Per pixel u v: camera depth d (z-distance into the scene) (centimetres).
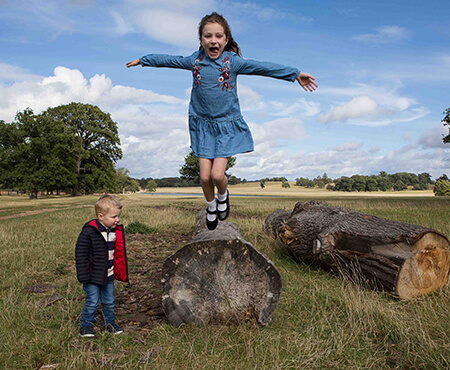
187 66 289
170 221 1192
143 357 260
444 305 362
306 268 537
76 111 5150
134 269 538
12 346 276
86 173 5197
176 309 318
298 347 273
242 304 317
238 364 252
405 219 1068
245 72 284
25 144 4219
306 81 291
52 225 1081
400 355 265
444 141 2550
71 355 257
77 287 439
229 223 569
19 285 446
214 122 279
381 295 402
